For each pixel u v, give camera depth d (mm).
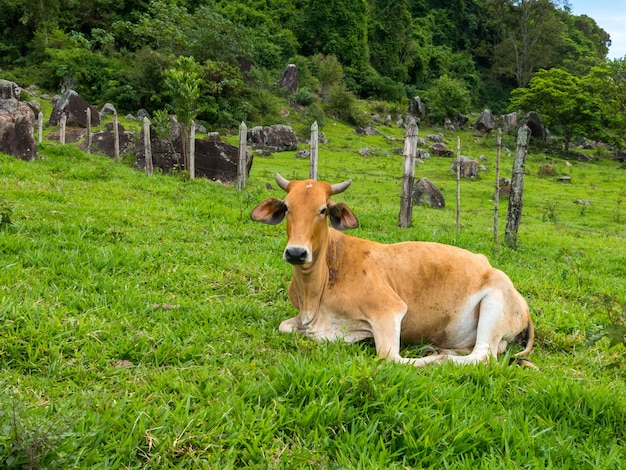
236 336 4883
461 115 60438
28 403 3424
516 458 3248
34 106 36844
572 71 88438
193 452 3115
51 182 10875
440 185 27656
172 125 17469
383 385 3705
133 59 47000
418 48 83875
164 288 6086
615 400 3916
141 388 3764
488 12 91250
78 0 55281
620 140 52031
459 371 4266
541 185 30781
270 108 46344
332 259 5035
